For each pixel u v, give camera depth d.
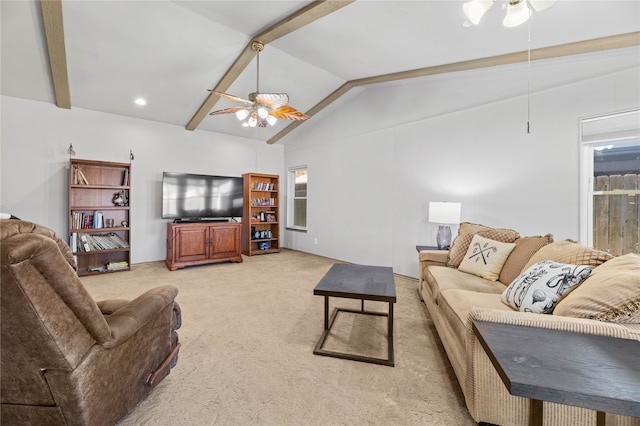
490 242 2.55
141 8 2.60
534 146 3.00
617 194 2.60
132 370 1.33
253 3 2.47
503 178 3.21
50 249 0.89
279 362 1.89
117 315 1.29
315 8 2.38
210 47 3.23
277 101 2.88
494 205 3.28
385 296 1.93
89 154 4.33
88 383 1.06
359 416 1.42
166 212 4.71
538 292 1.54
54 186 4.06
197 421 1.37
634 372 0.80
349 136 5.04
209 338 2.21
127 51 3.17
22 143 3.85
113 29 2.83
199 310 2.79
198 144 5.43
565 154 2.82
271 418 1.40
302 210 6.34
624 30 2.13
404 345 2.14
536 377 0.77
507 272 2.29
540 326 1.14
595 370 0.81
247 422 1.37
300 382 1.68
